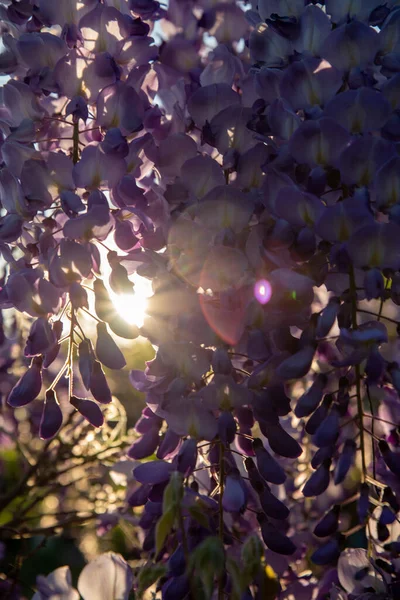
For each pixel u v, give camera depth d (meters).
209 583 0.34
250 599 0.40
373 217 0.42
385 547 0.43
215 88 0.44
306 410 0.43
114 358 0.42
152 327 0.42
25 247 0.45
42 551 0.61
